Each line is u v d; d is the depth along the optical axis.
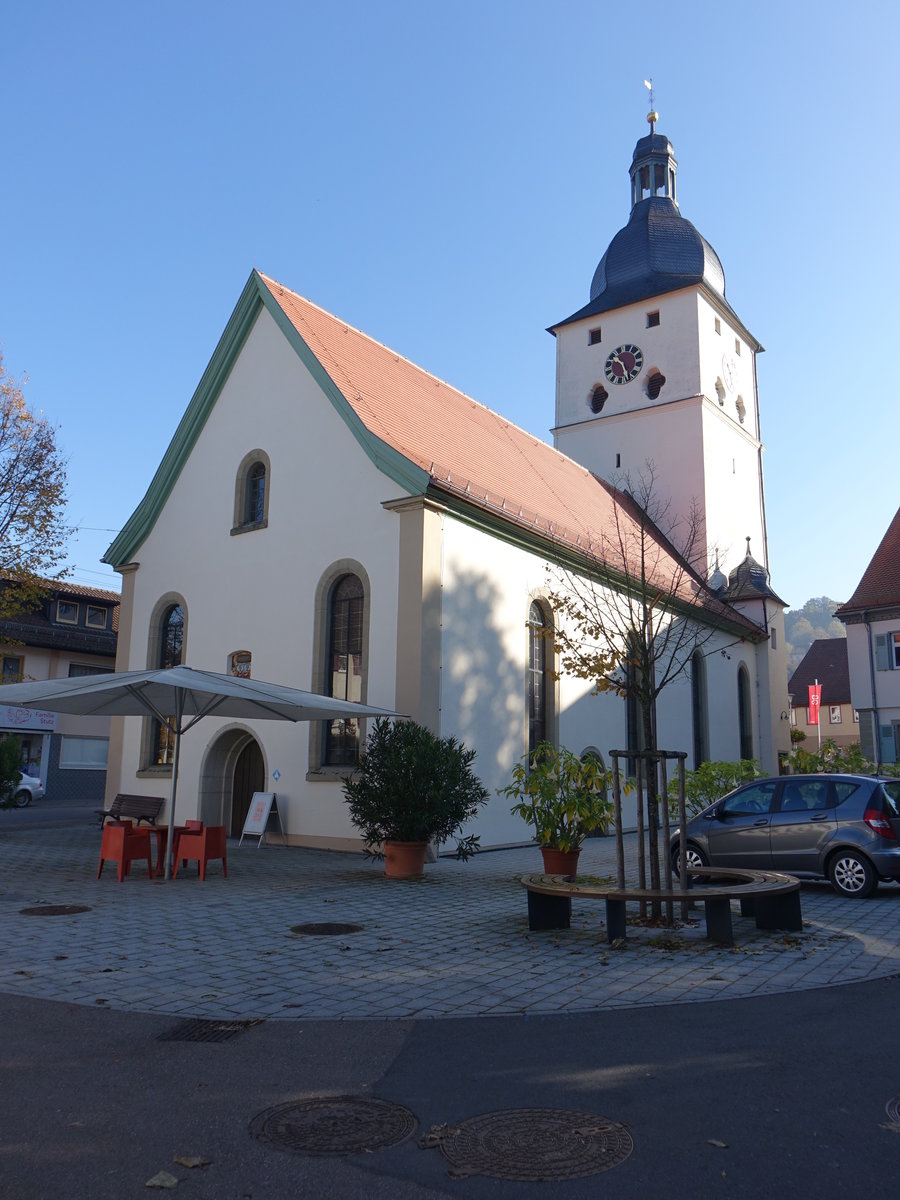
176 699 14.01
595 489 30.52
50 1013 6.61
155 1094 5.04
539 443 29.61
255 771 19.67
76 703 14.81
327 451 18.72
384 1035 6.09
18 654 36.72
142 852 13.55
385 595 17.22
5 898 11.61
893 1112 4.67
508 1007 6.76
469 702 17.62
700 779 18.05
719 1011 6.64
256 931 9.63
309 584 18.50
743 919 10.64
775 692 33.31
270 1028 6.27
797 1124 4.52
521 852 17.84
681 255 36.56
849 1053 5.63
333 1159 4.20
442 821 14.14
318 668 17.92
